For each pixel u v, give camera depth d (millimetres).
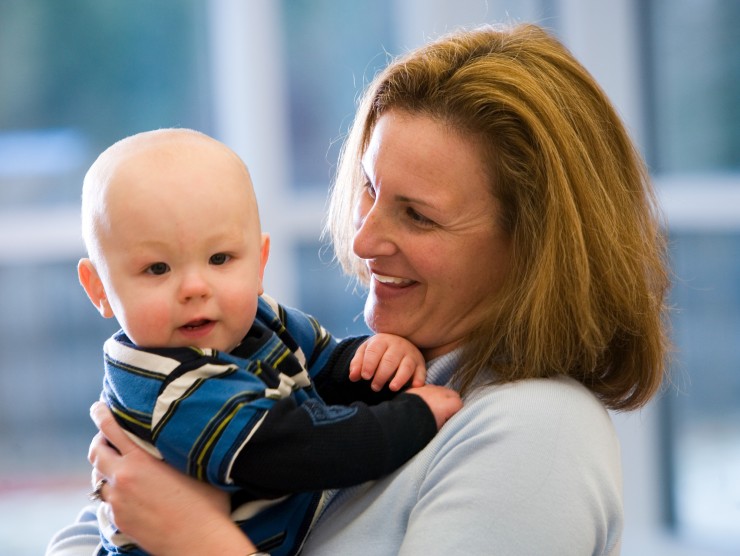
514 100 1603
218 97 4723
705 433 4504
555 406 1526
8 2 4586
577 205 1604
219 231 1545
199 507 1515
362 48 4727
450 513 1446
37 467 4652
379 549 1548
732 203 4418
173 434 1479
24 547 4488
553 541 1421
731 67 4434
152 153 1558
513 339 1605
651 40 4484
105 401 1637
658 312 1720
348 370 1785
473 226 1643
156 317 1521
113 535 1599
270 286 4660
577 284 1575
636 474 4480
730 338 4488
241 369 1537
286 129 4719
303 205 4691
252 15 4609
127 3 4656
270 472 1478
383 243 1688
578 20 4477
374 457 1524
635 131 4480
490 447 1485
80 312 4652
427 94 1656
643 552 4434
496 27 1821
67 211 4652
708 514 4496
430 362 1764
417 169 1634
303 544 1653
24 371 4633
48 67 4637
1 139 4621
